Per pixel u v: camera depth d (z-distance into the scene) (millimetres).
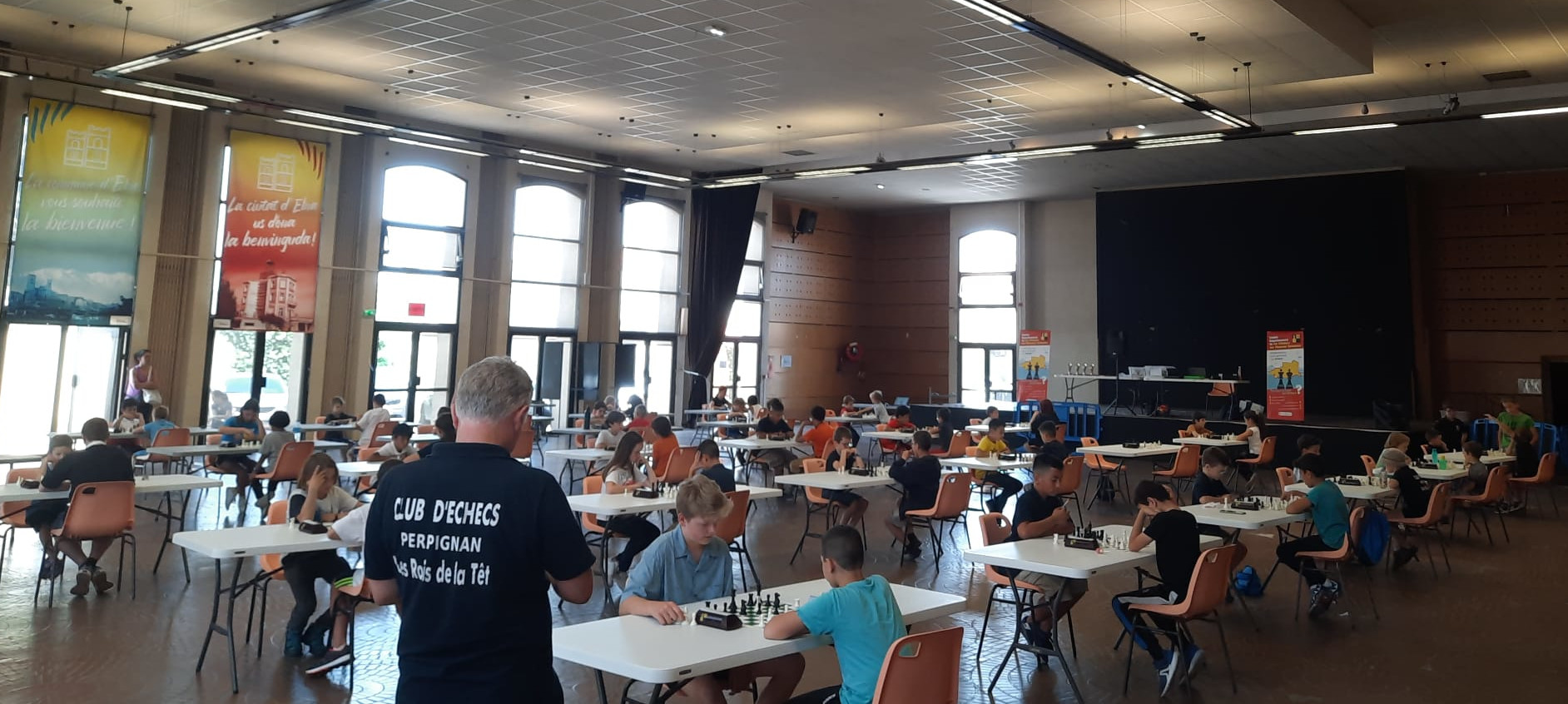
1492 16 9789
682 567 3609
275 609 5715
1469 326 16578
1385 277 16156
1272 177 17297
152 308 12828
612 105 13188
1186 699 4520
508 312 16391
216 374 13438
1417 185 17031
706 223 19312
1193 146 14867
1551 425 14711
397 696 1788
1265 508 6250
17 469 6758
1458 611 6367
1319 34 9312
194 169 13281
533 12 9398
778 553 7965
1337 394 16516
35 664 4562
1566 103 9586
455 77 11977
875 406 15922
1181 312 18141
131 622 5336
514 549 1767
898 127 14211
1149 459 15398
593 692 4430
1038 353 16844
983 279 21344
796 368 21734
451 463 1840
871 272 23438
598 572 7008
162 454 8531
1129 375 17188
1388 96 12641
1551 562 8148
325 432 12273
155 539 7750
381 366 15109
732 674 3506
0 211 11703
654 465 9250
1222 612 6312
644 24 9648
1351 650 5406
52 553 5891
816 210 22297
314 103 13922
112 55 11891
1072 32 9453
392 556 1851
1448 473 9219
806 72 11180
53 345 12203
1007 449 9820
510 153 14023
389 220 15102
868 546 8422
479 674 1742
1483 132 13711
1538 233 16031
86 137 12289
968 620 5910
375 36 10391
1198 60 10234
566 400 17266
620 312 18031
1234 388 16641
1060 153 11766
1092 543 4715
